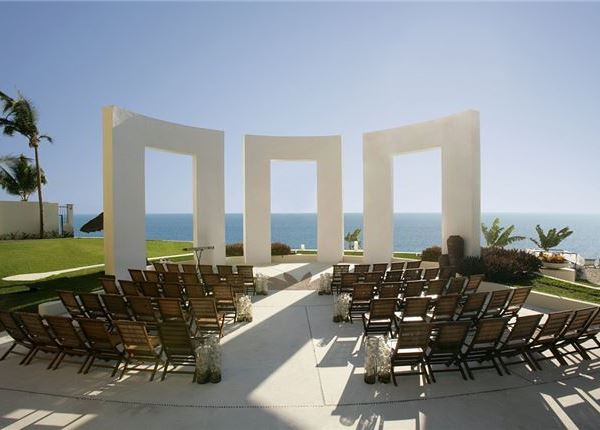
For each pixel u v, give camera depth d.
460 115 12.80
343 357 5.73
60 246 18.16
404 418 3.98
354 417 4.01
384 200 15.33
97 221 12.89
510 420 3.94
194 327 7.18
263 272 14.17
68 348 5.34
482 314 6.79
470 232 12.41
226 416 4.04
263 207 16.31
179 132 14.05
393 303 6.36
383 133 15.30
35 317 5.23
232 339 6.56
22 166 23.70
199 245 14.77
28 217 22.19
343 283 9.24
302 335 6.80
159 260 15.05
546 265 13.38
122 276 11.73
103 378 5.03
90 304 6.84
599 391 4.58
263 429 3.79
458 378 4.96
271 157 16.39
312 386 4.74
